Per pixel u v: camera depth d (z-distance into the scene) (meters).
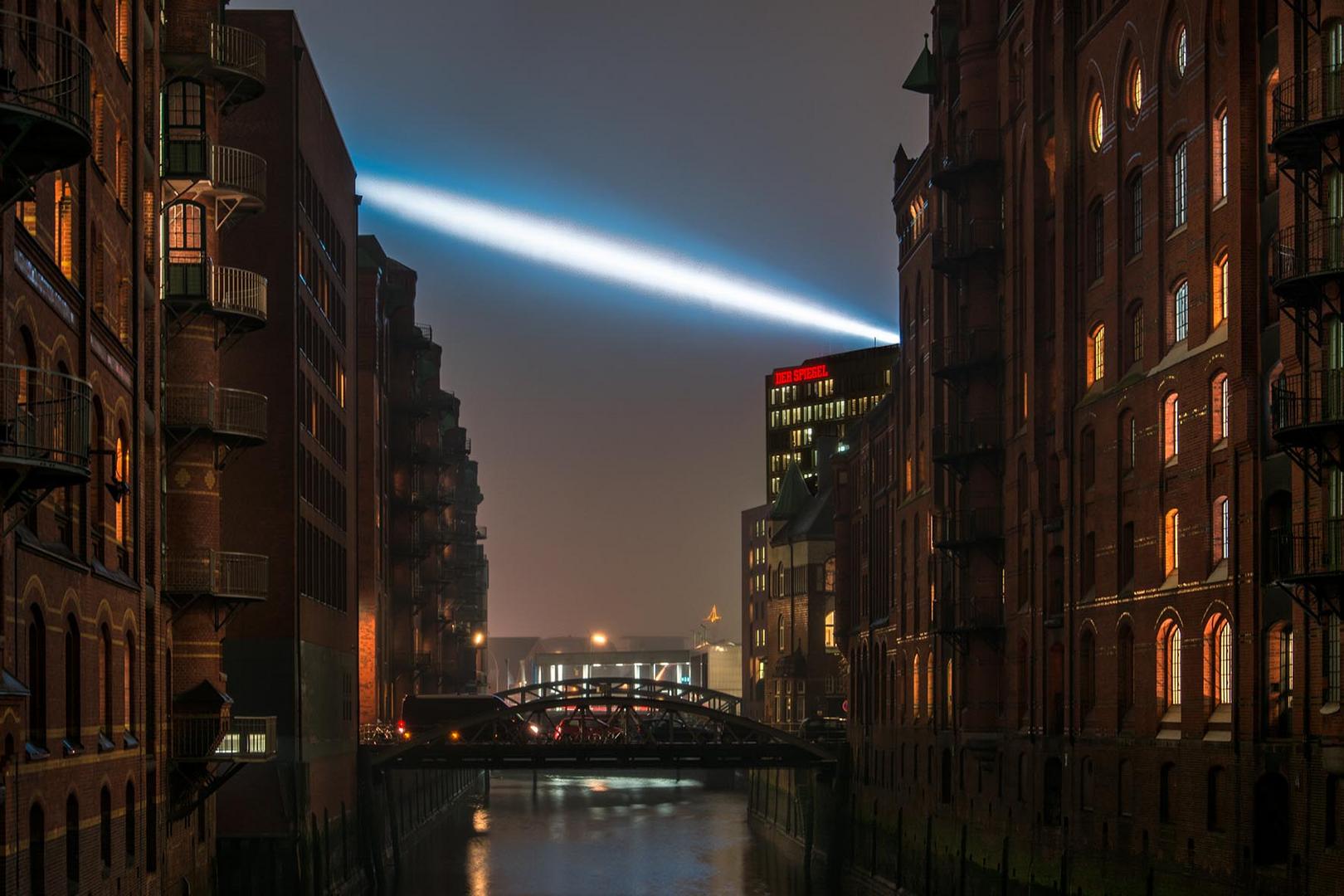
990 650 60.53
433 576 126.12
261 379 59.69
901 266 79.00
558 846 95.94
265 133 60.44
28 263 27.98
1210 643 42.38
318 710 64.38
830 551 125.56
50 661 29.39
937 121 67.25
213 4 47.25
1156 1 46.56
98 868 33.03
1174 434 45.50
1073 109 53.34
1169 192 46.09
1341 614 35.09
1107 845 48.16
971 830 62.00
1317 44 36.62
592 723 109.88
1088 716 50.59
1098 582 50.09
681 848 95.44
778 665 128.25
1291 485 38.03
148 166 40.72
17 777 26.78
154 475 39.97
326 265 70.50
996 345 61.69
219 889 56.50
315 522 65.12
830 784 85.38
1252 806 39.12
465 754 79.50
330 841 65.81
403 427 114.12
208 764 45.06
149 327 40.53
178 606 47.12
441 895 73.75
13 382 26.14
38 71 28.22
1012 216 59.75
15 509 26.48
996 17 62.09
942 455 62.06
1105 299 50.41
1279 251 36.75
